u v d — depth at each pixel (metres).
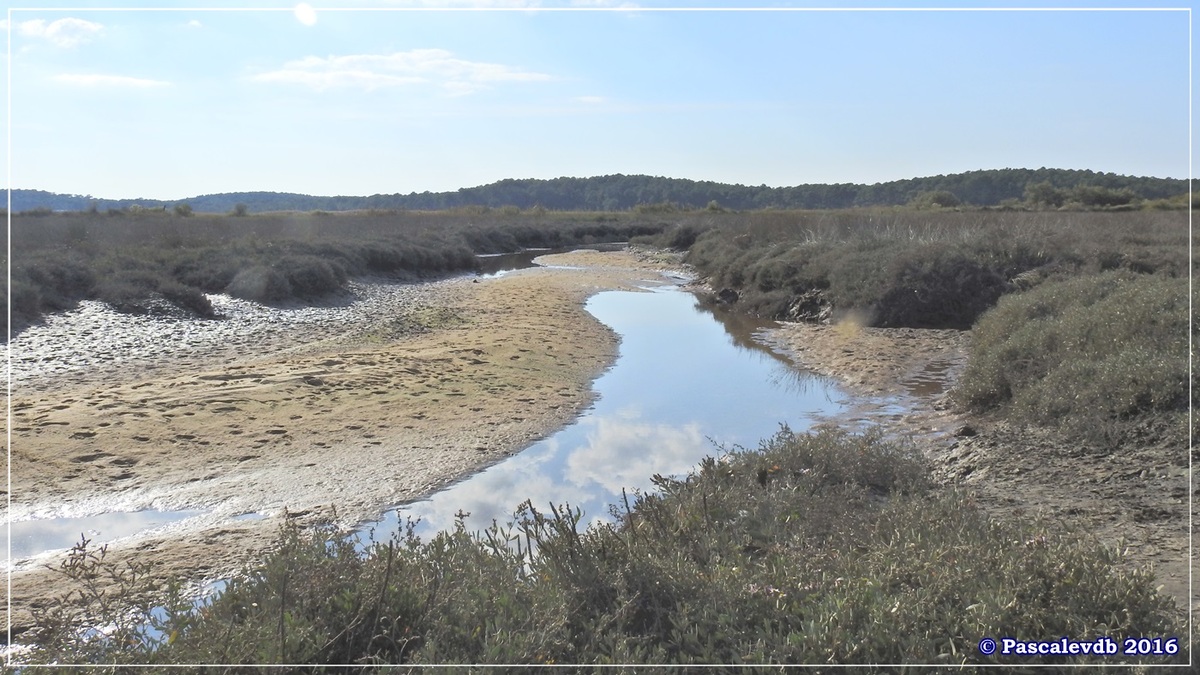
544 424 10.12
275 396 10.70
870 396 11.90
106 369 12.42
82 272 17.78
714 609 4.14
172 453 8.55
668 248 42.38
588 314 20.20
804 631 3.84
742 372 13.79
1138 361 8.67
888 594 4.10
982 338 13.73
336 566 4.32
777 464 6.99
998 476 7.45
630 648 3.98
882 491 6.89
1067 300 13.27
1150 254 18.77
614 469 8.47
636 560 4.54
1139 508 6.18
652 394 12.03
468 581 4.35
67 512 7.10
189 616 4.07
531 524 5.46
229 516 7.06
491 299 22.33
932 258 19.19
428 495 7.64
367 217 58.75
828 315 19.72
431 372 12.48
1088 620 3.74
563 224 56.81
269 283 20.12
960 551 4.46
